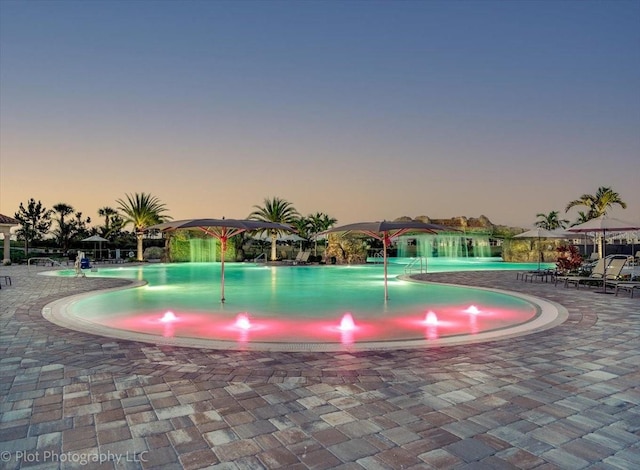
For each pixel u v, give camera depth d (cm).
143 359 522
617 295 1210
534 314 886
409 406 370
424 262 3978
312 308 1055
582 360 519
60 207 4888
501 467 268
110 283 1638
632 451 290
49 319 814
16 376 454
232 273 2456
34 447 295
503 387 420
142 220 4034
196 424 332
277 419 342
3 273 2277
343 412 356
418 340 641
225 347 584
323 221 4844
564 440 306
